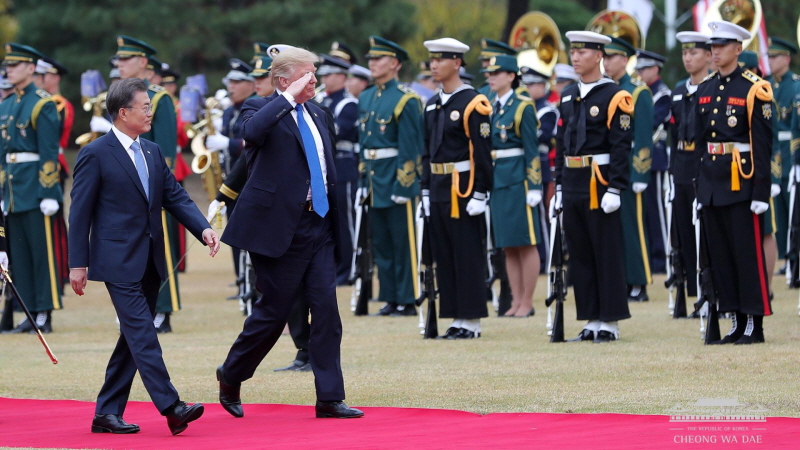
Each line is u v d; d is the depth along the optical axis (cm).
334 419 1280
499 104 2259
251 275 2164
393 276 2327
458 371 1588
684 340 1833
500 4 8225
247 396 1460
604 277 1834
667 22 5547
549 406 1320
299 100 1299
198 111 2645
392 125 2277
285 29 5756
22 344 2008
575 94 1836
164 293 2108
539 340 1889
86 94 2648
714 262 1775
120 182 1259
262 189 1295
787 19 6569
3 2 6112
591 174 1811
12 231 2203
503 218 2225
